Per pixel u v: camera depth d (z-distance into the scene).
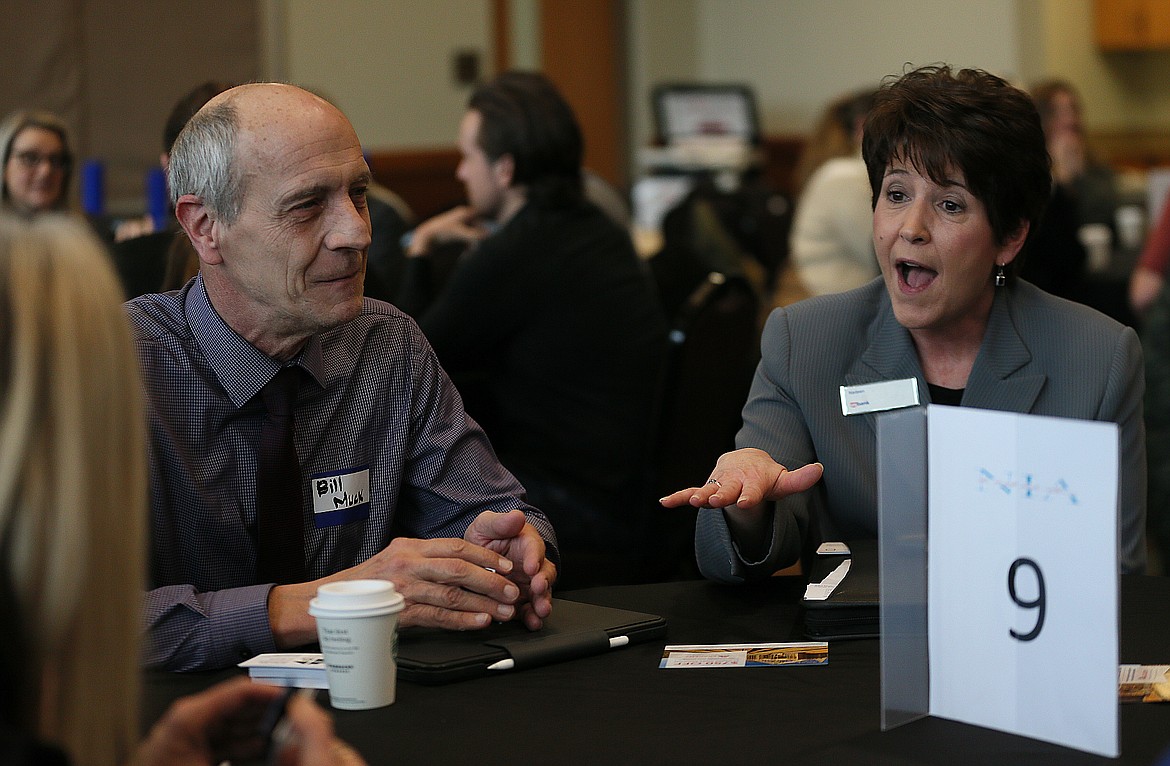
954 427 1.08
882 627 1.07
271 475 1.53
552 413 2.82
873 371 1.74
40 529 0.70
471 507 1.69
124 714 0.75
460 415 1.74
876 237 1.65
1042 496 1.03
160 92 5.02
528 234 2.80
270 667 1.22
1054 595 1.03
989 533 1.06
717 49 8.90
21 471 0.69
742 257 5.02
